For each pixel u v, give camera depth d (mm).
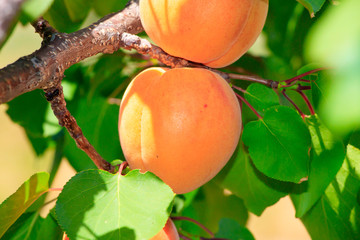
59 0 418
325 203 420
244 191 433
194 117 343
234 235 446
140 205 338
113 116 456
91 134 451
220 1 342
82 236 333
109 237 331
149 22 353
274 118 376
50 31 339
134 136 354
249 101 387
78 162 444
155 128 344
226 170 433
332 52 234
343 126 235
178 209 448
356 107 227
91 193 343
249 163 429
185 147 343
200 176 354
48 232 405
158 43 358
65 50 336
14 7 274
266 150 375
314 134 390
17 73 316
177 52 356
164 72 356
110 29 355
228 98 353
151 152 348
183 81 347
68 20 431
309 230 436
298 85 401
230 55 369
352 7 240
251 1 348
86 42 345
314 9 340
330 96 263
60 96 344
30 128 453
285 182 419
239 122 359
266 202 431
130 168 368
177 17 344
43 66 325
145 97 352
